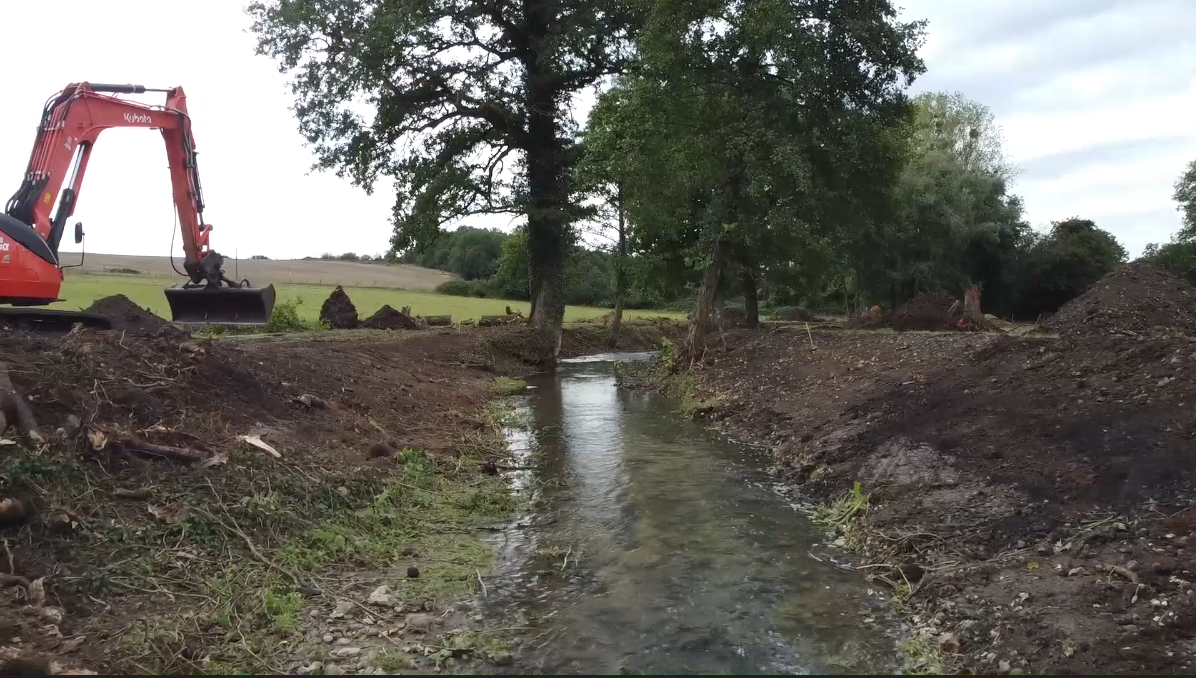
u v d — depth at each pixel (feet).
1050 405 27.32
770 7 49.26
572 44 79.87
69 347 25.38
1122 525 19.17
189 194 46.32
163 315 89.86
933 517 22.98
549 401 58.65
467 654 16.22
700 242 67.41
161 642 14.97
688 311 179.11
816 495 28.68
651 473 32.78
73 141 39.55
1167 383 25.13
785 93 55.01
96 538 17.71
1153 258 152.15
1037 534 20.25
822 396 41.57
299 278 213.05
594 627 17.60
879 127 57.52
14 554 16.12
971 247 135.54
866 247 93.66
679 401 56.29
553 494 29.71
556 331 93.25
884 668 15.64
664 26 55.01
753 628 17.56
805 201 54.75
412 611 18.34
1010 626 16.16
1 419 19.60
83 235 40.34
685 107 55.21
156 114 43.88
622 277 102.47
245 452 24.21
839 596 19.44
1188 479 20.13
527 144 89.25
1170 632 14.76
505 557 22.49
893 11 54.39
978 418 28.68
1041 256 138.72
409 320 90.48
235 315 47.91
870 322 80.79
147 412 24.31
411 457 31.60
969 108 134.10
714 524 25.52
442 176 82.07
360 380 44.29
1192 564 16.74
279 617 16.94
